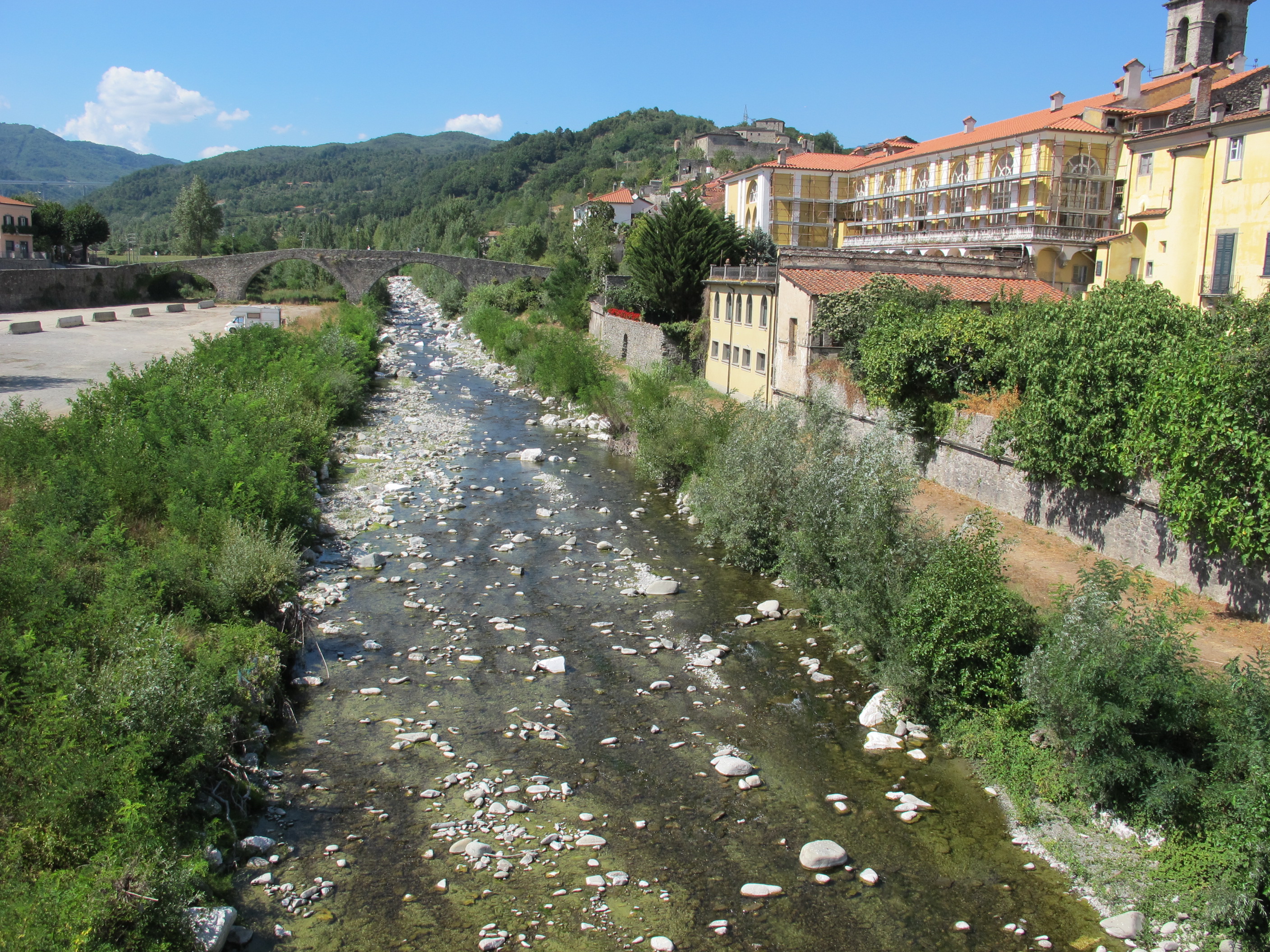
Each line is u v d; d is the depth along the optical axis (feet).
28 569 47.93
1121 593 55.67
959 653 48.26
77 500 61.98
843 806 42.27
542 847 38.86
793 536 67.56
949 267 126.62
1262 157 113.39
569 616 66.39
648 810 41.88
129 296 295.28
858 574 55.98
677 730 49.80
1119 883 36.55
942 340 85.51
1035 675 43.70
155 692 38.75
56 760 34.19
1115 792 40.52
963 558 49.88
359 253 322.34
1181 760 38.65
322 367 142.61
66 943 26.86
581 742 48.14
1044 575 61.52
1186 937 33.58
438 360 229.66
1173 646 41.04
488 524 89.92
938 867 38.04
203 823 37.78
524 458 120.37
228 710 43.47
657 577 73.82
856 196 256.52
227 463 74.08
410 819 40.60
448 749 46.85
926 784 44.39
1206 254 122.52
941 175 215.31
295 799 41.96
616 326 191.11
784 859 38.45
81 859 31.96
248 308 285.84
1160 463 57.00
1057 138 179.83
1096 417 63.00
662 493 104.01
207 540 62.90
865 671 56.90
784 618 66.90
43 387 125.18
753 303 130.62
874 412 93.20
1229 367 51.72
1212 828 36.29
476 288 322.55
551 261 375.66
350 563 75.97
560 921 34.09
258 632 53.67
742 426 88.22
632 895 35.83
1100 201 184.34
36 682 38.78
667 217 175.83
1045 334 70.18
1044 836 39.88
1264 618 51.52
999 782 44.01
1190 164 125.80
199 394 96.63
